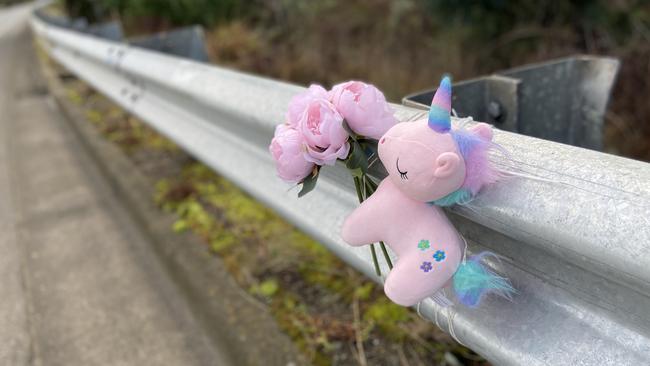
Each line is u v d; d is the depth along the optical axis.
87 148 3.75
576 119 1.49
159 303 1.97
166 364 1.67
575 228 0.70
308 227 1.47
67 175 3.42
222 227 2.24
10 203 3.15
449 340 1.47
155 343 1.77
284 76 5.17
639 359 0.73
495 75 1.39
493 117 1.40
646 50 3.79
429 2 5.32
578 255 0.72
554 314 0.84
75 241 2.53
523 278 0.89
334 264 1.88
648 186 0.66
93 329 1.88
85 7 11.96
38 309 2.05
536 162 0.78
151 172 2.95
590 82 1.44
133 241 2.42
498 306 0.90
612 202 0.67
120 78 3.75
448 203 0.83
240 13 7.58
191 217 2.37
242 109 1.61
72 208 2.90
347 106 0.88
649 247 0.62
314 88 0.94
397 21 5.78
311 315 1.66
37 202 3.07
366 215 0.88
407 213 0.85
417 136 0.79
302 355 1.52
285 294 1.78
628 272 0.66
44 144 4.18
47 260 2.40
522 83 1.34
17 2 39.94
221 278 1.93
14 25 19.55
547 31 4.68
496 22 5.03
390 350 1.50
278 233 2.12
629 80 3.58
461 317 0.94
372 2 6.37
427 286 0.82
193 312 1.87
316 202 1.47
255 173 1.84
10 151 4.17
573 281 0.80
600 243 0.67
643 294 0.68
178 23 7.74
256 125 1.57
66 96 5.43
